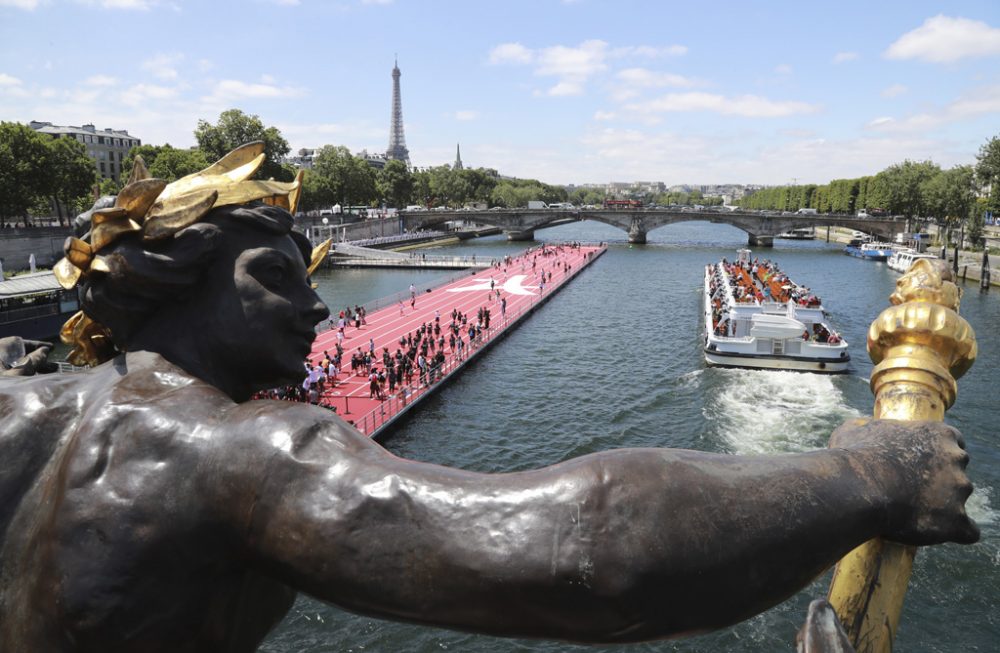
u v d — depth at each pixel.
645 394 44.41
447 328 62.56
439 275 109.88
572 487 1.89
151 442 2.18
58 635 2.12
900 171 139.88
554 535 1.82
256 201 2.74
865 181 170.62
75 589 2.08
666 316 72.88
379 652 20.17
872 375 2.68
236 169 2.71
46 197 89.81
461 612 1.85
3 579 2.27
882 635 2.29
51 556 2.14
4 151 80.25
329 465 2.02
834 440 2.43
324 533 1.92
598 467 1.94
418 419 40.28
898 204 137.50
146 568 2.09
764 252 146.25
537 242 172.38
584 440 37.28
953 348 2.54
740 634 20.02
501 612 1.83
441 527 1.87
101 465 2.18
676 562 1.80
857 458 2.12
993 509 26.92
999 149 99.81
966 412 38.19
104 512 2.11
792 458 2.10
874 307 77.31
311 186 142.38
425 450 35.94
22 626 2.19
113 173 176.75
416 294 85.44
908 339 2.60
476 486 1.95
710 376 46.94
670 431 38.31
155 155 126.81
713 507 1.87
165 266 2.46
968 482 2.15
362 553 1.89
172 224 2.48
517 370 51.03
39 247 80.00
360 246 132.88
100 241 2.50
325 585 1.94
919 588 21.92
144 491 2.12
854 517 1.98
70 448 2.25
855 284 96.19
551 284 92.12
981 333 60.28
